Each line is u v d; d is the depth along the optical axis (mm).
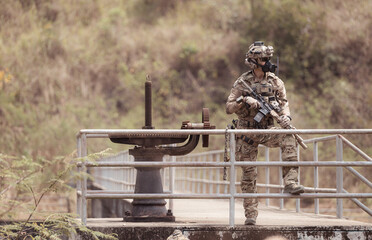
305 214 17438
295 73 56438
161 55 63438
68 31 65500
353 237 11766
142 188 13367
